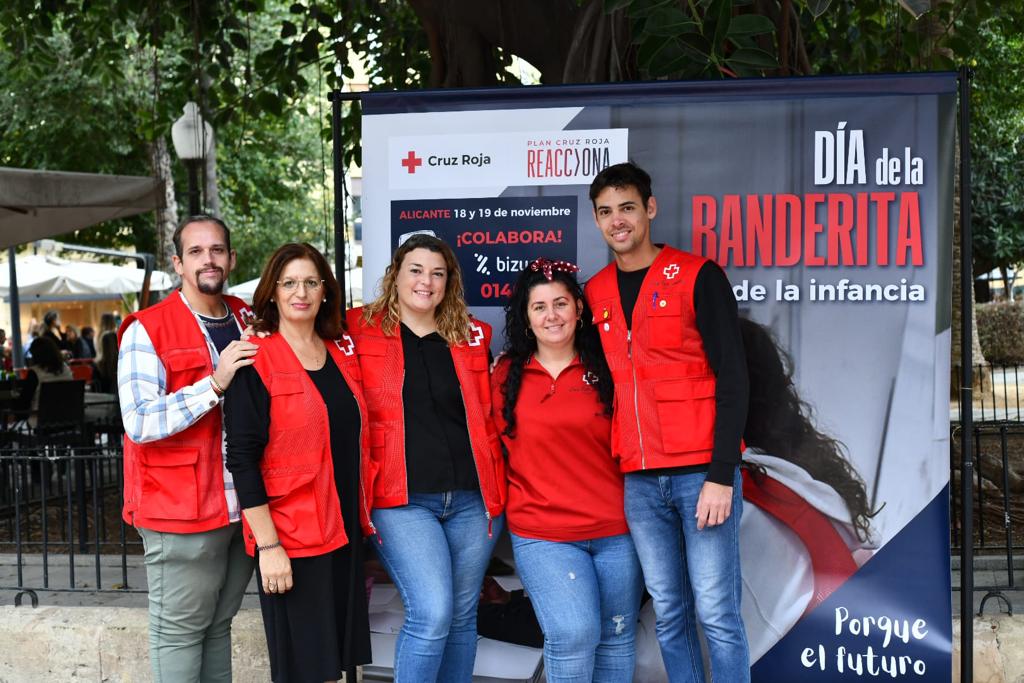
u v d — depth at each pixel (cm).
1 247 741
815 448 370
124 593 549
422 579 330
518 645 388
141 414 327
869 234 366
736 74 421
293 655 326
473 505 344
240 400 319
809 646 374
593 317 343
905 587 368
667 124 375
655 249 346
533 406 340
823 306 370
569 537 341
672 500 333
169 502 337
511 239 385
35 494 923
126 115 1619
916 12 346
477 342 349
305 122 2147
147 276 1323
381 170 390
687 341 332
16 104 1586
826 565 372
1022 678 418
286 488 321
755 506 375
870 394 368
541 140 382
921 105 362
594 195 339
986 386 1575
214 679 367
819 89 366
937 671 367
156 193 715
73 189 663
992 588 458
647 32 410
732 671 331
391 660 390
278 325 329
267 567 320
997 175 1886
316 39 796
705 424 329
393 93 387
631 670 356
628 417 334
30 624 464
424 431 337
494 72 589
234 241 2308
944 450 364
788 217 370
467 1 561
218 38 827
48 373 1049
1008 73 1372
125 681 457
